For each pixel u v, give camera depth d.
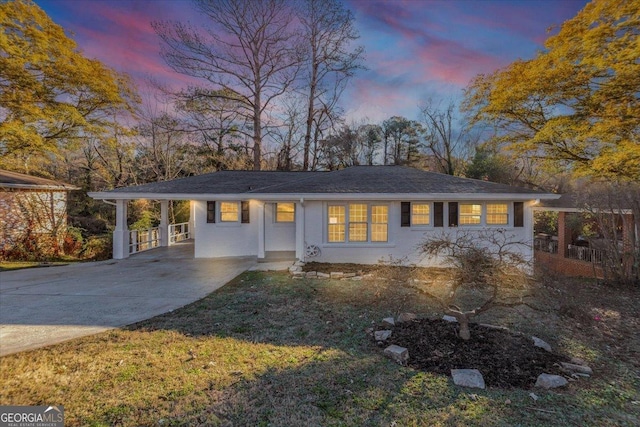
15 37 12.99
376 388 3.39
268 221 12.84
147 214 18.11
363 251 10.83
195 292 7.25
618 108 11.59
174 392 3.29
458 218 10.84
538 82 12.82
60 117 14.31
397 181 11.68
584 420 2.93
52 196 14.81
